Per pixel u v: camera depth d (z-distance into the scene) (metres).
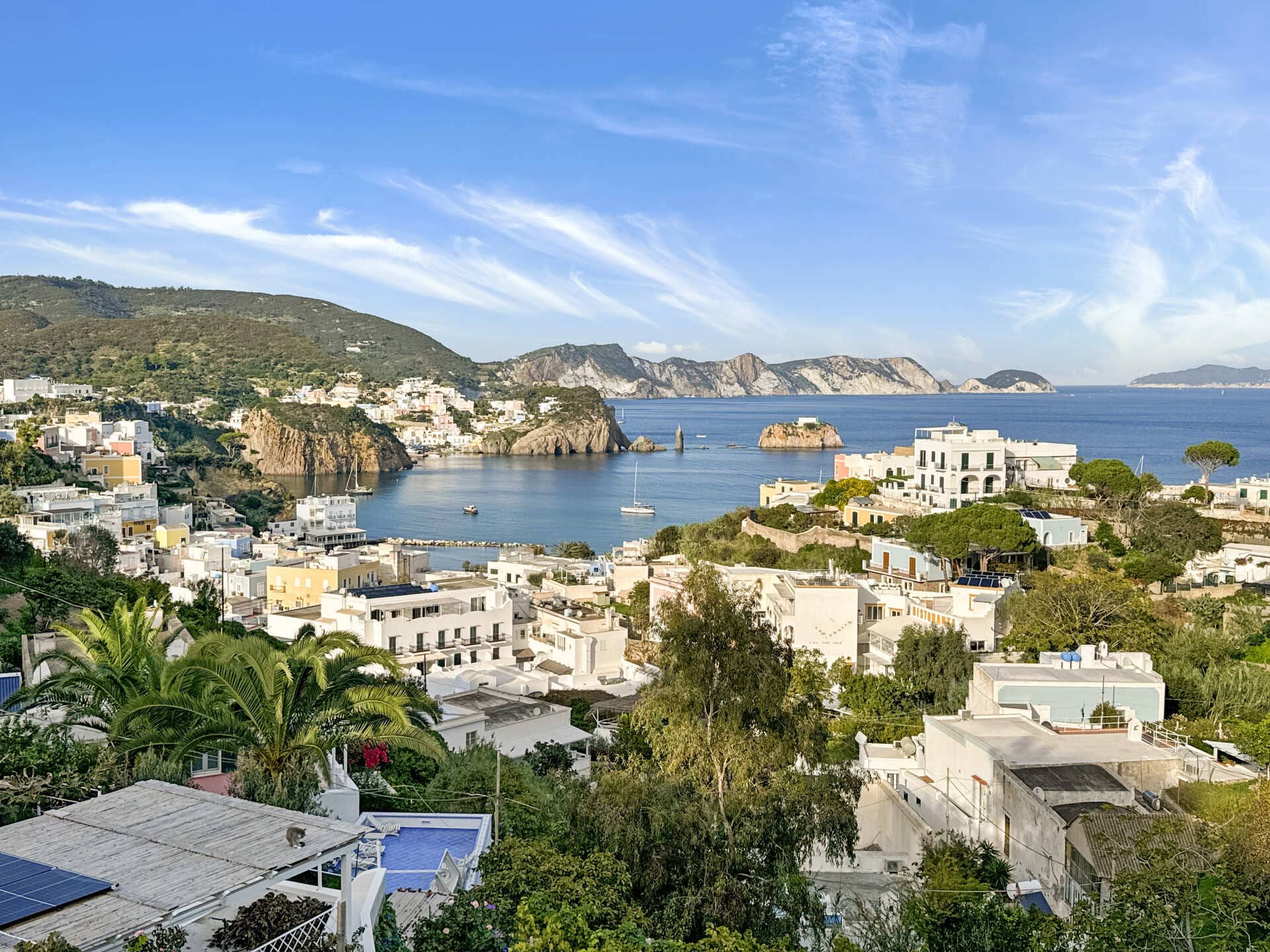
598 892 25.38
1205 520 99.81
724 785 34.50
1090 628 68.69
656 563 132.38
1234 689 54.72
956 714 54.53
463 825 32.12
